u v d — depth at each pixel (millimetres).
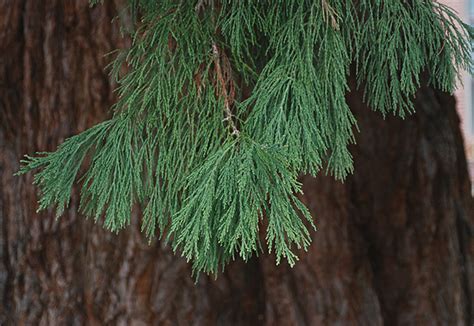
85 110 4109
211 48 2643
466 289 5180
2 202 4340
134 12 2975
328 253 4574
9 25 4195
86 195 2820
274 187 2264
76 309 4309
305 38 2535
